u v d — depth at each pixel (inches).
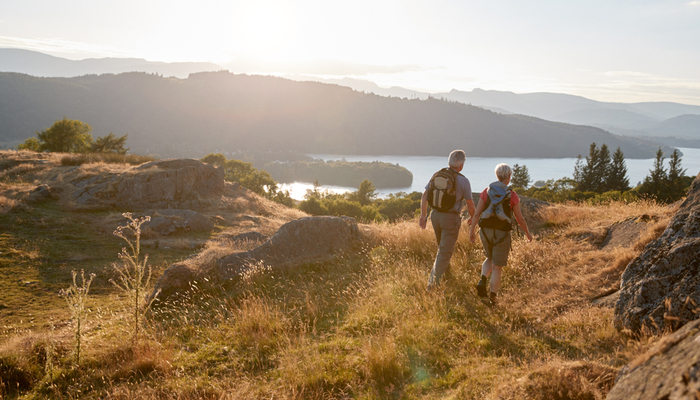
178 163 661.9
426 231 299.4
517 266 221.0
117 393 127.3
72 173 640.4
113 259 339.3
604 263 193.2
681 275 125.6
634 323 129.8
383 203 2650.1
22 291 253.1
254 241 317.7
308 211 1745.8
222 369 142.2
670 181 3046.3
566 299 172.1
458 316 170.2
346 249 294.0
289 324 174.6
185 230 477.4
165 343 162.2
